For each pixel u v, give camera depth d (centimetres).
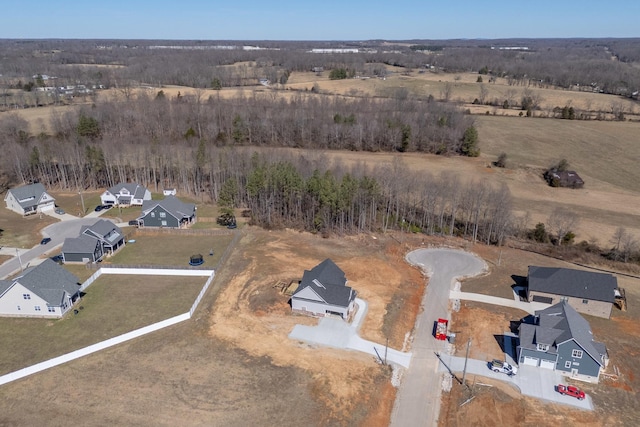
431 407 3919
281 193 7794
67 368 4234
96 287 5691
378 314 5206
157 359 4369
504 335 4903
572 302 5400
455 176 9331
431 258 6712
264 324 4966
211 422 3644
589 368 4222
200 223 7838
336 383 4122
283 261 6425
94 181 9719
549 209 8412
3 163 9594
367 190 7525
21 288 4966
